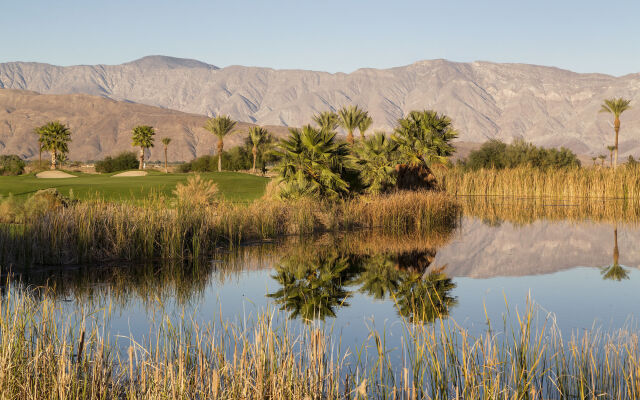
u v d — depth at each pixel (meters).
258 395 4.87
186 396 4.97
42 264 12.02
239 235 15.92
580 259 13.55
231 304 8.76
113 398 5.06
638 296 9.51
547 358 6.25
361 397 5.11
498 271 11.93
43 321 6.39
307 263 12.79
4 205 16.88
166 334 6.94
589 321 7.86
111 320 7.66
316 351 5.39
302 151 20.69
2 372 4.96
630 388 5.28
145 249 13.15
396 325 7.59
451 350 5.74
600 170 38.81
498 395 5.10
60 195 18.27
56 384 4.93
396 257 13.73
